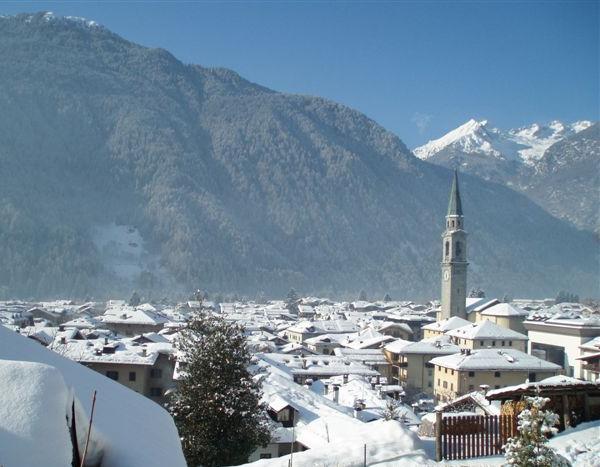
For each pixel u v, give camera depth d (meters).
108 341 65.94
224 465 26.34
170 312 181.75
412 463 17.19
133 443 9.04
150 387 60.62
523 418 15.16
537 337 121.50
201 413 26.16
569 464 15.98
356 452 17.53
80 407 8.58
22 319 123.75
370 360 105.38
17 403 7.48
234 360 26.94
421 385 99.75
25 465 7.05
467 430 18.50
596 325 113.75
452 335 119.12
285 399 45.06
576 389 20.69
